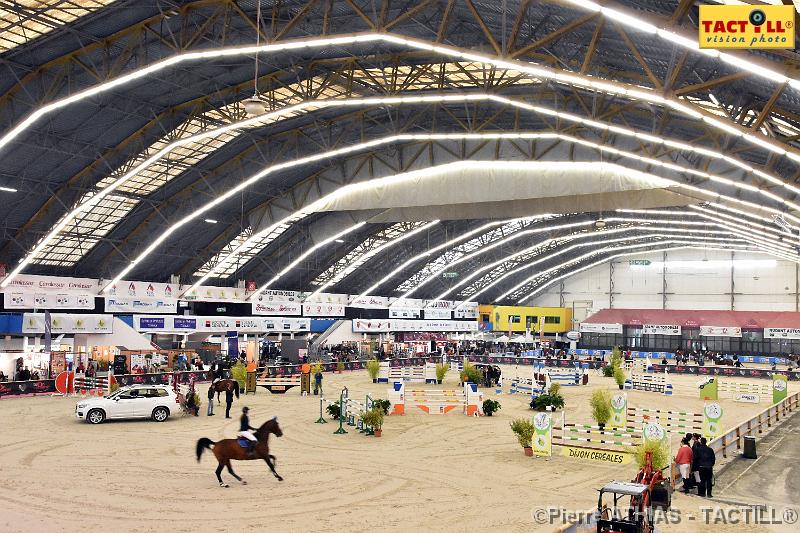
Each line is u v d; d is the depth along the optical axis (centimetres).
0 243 4322
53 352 4144
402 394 3241
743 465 2181
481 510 1538
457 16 2523
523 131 3281
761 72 1491
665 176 3506
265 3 2681
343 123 4316
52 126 3553
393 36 2125
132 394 2928
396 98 2883
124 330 4925
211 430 2683
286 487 1727
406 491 1709
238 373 4150
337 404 2973
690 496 1742
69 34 2945
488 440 2512
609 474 1956
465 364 4772
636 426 2995
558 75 1944
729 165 3238
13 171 3803
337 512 1503
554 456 2219
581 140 3142
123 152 4041
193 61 3262
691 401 4131
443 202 4197
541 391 3806
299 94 3350
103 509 1484
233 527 1374
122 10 2802
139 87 3481
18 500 1542
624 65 2402
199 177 4694
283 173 4919
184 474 1862
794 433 2917
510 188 3906
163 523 1389
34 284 4606
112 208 4609
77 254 4866
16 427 2667
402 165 4412
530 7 2094
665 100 1819
